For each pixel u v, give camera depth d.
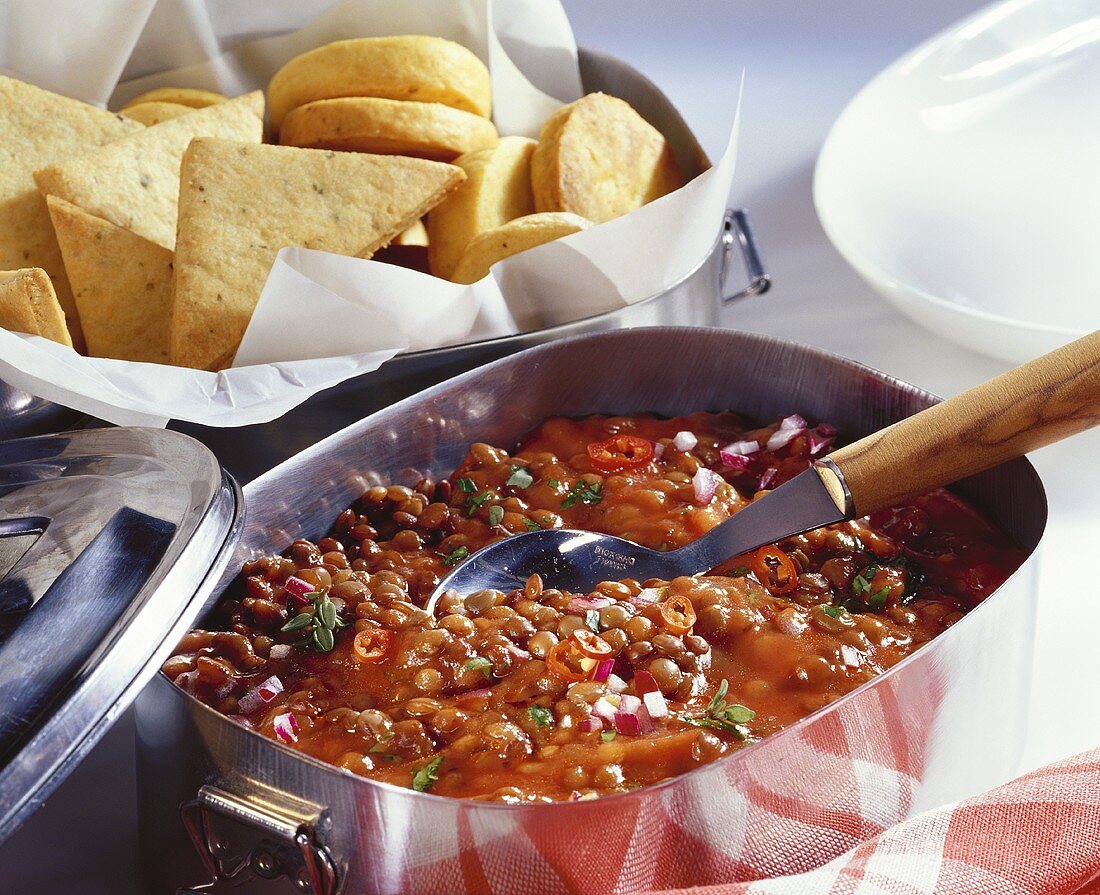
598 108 0.71
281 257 0.63
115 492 0.55
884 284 0.69
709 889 0.50
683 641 0.55
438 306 0.64
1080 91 0.77
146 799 0.55
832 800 0.52
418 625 0.56
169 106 0.75
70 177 0.68
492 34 0.75
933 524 0.59
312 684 0.56
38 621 0.52
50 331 0.63
